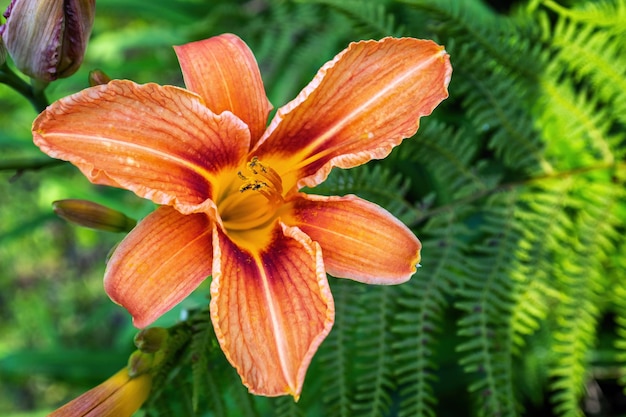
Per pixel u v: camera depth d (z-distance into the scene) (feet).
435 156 1.29
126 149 0.91
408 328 1.19
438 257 1.24
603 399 1.51
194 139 0.95
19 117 2.45
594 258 1.28
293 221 1.02
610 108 1.34
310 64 1.67
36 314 2.83
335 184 1.21
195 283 0.94
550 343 1.37
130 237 0.93
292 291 0.95
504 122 1.31
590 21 1.28
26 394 3.12
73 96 0.89
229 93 0.98
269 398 1.19
